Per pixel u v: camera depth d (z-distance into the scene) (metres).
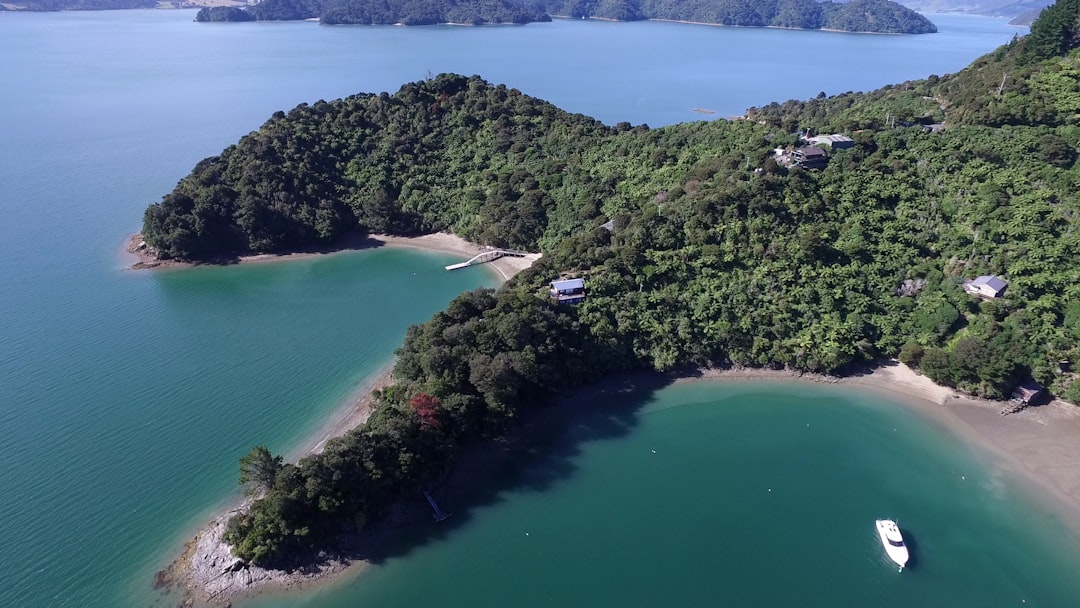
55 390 95.50
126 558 67.69
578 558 69.69
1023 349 93.44
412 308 125.19
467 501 77.19
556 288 106.62
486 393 85.12
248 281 135.62
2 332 111.69
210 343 110.38
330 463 69.25
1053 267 99.88
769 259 110.25
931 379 97.62
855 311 104.12
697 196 122.56
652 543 71.69
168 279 135.12
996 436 87.50
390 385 96.75
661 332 102.31
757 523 74.44
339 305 126.00
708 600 64.88
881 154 125.12
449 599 64.69
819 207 116.25
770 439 88.25
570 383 97.19
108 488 76.94
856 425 90.75
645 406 95.31
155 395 95.00
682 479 81.19
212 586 64.50
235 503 75.06
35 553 68.00
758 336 102.56
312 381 99.94
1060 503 76.56
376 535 70.88
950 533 72.69
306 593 64.56
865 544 71.50
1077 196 106.81
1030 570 68.00
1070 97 124.75
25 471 79.00
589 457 84.94
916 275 107.50
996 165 116.69
